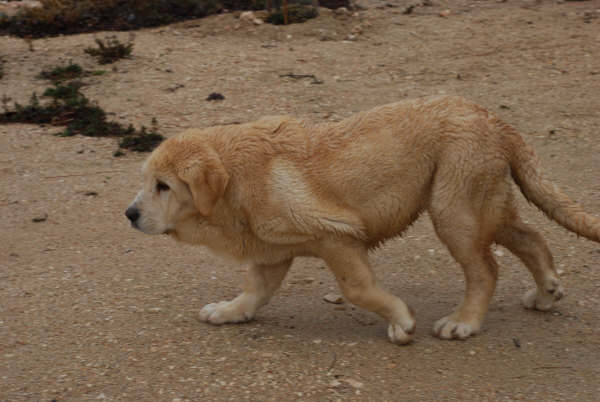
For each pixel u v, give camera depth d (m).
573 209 3.14
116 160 4.35
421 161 3.11
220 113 4.98
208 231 3.14
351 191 3.10
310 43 6.68
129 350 3.13
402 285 3.46
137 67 6.03
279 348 3.14
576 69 5.64
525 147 3.15
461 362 3.07
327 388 2.98
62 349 3.13
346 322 3.27
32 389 2.99
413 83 5.55
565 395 2.95
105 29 7.30
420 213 3.18
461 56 6.15
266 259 3.18
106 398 2.96
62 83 5.66
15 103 5.01
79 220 3.86
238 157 3.10
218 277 3.51
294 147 3.11
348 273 3.12
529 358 3.08
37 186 4.11
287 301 3.39
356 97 5.25
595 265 3.50
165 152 3.09
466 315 3.17
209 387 2.99
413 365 3.06
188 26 7.29
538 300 3.28
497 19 7.18
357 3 8.05
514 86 5.37
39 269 3.54
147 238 3.74
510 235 3.24
